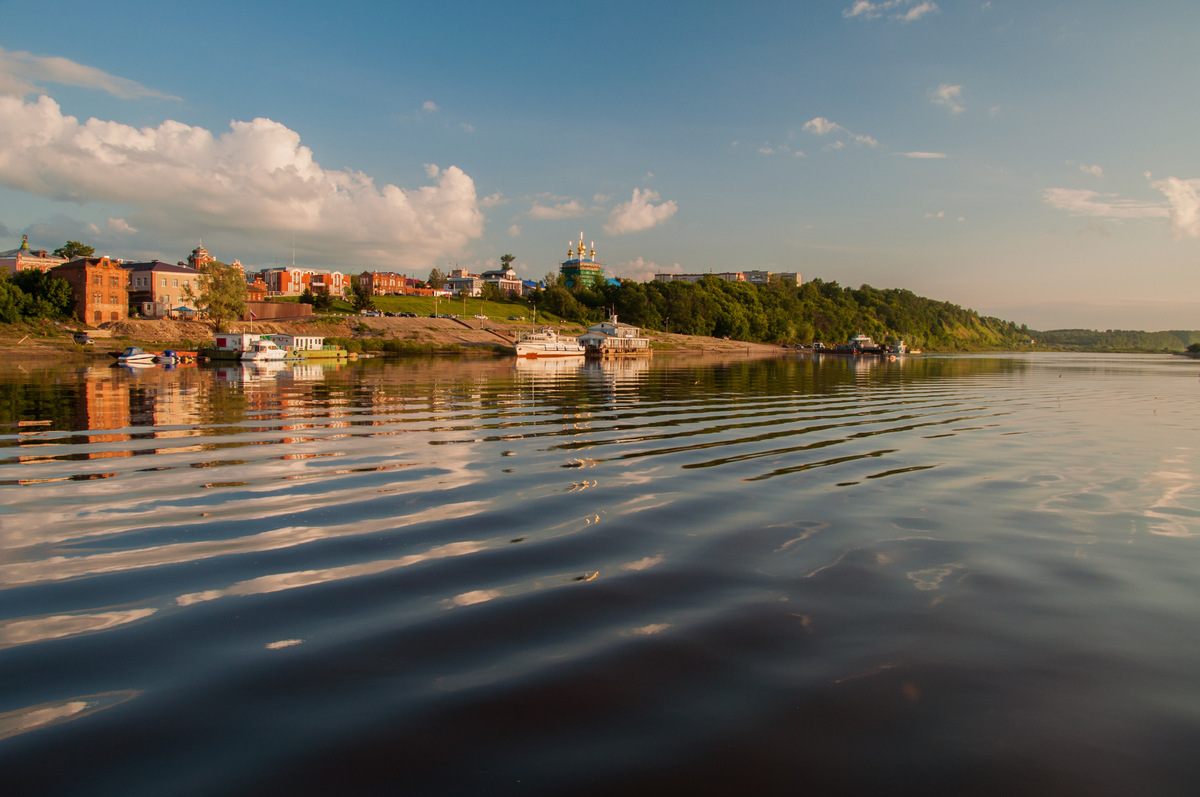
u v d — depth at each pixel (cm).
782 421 2741
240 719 591
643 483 1541
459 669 677
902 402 3709
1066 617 813
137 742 559
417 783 514
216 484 1503
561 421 2689
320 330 12038
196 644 726
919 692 644
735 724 591
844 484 1547
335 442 2122
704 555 1030
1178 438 2370
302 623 779
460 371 6644
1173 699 636
